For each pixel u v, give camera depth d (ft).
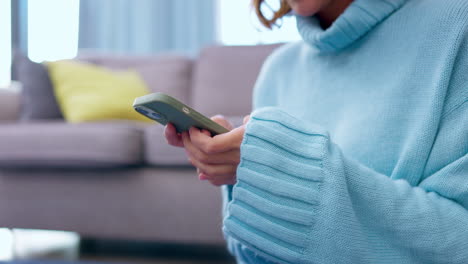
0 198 5.88
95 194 5.62
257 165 1.79
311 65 2.63
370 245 1.77
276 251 1.77
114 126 5.52
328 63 2.52
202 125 1.93
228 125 2.42
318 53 2.59
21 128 5.68
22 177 5.84
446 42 2.00
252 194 1.80
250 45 7.72
